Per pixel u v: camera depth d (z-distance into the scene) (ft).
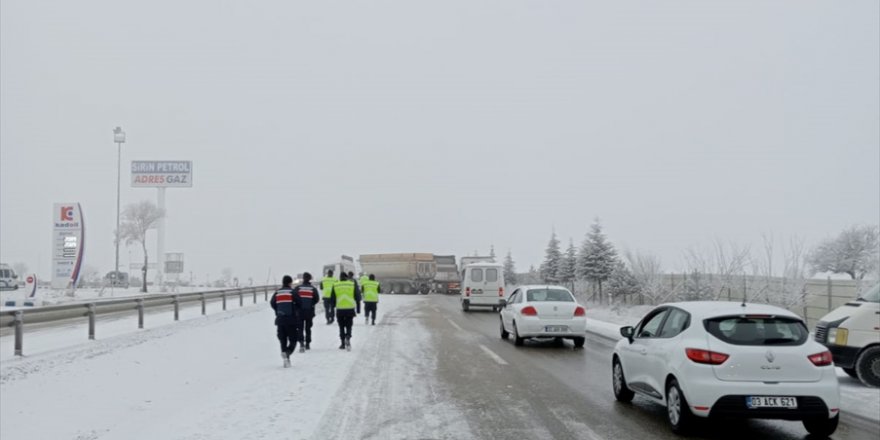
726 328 27.09
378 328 77.20
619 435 26.99
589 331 75.46
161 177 215.92
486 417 30.04
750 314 27.14
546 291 61.98
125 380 39.29
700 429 28.25
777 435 27.48
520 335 58.34
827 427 26.66
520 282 256.93
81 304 56.65
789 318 27.37
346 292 55.88
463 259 180.65
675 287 110.01
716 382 26.02
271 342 60.59
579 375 42.47
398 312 108.06
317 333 71.20
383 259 208.33
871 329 39.24
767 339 26.76
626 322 92.58
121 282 213.25
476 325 82.64
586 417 30.25
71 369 41.70
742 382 25.99
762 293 89.71
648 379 30.35
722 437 26.96
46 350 49.34
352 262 186.80
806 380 26.17
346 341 56.03
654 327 31.96
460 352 54.44
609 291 133.08
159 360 46.80
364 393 35.70
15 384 37.14
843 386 39.60
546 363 48.06
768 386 25.88
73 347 51.34
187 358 48.57
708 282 102.83
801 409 25.88
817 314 84.23
